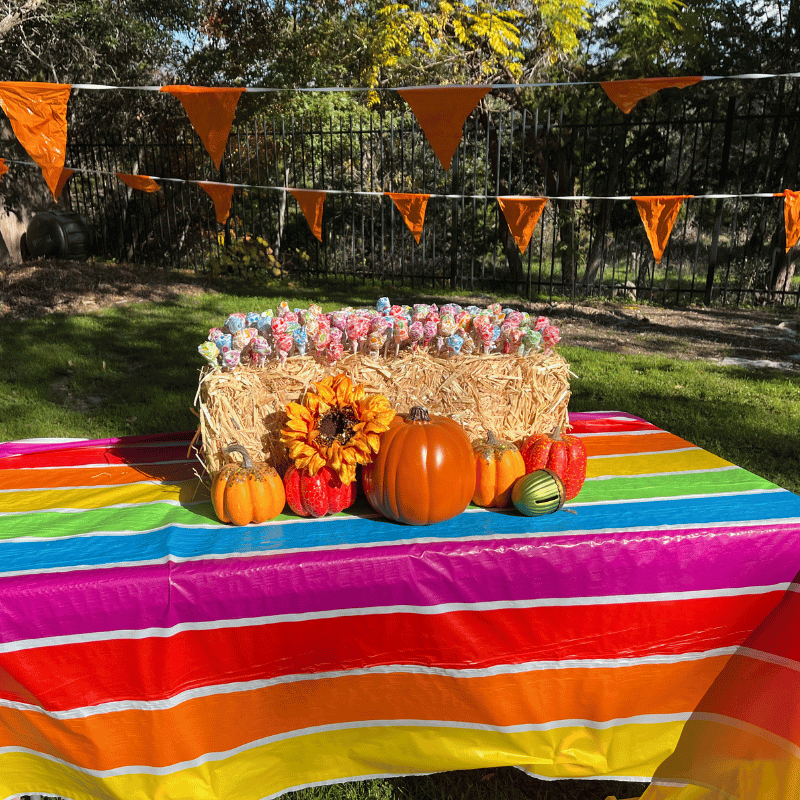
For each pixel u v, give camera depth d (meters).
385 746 1.88
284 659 1.73
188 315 8.61
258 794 1.84
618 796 2.08
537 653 1.84
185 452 2.57
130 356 6.78
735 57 11.95
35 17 10.54
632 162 12.41
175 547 1.76
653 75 10.93
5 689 1.62
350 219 14.26
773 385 6.06
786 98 11.65
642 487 2.18
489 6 10.61
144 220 13.76
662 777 1.86
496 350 2.20
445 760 1.90
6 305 8.63
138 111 13.76
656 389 5.88
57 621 1.58
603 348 7.64
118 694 1.66
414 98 2.44
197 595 1.62
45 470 2.38
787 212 3.71
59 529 1.89
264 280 11.98
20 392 5.66
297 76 13.13
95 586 1.57
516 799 2.04
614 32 11.64
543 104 11.33
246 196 13.56
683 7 10.94
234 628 1.67
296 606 1.69
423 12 11.08
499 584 1.76
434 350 2.13
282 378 2.01
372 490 1.90
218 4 13.48
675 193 10.38
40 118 2.19
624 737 1.93
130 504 2.07
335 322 2.11
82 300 9.16
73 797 1.75
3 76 11.52
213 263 11.91
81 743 1.67
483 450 2.02
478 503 2.05
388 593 1.72
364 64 11.68
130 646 1.63
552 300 10.75
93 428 4.82
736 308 10.38
